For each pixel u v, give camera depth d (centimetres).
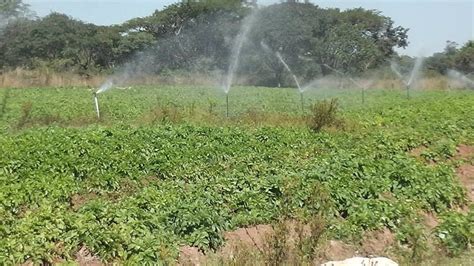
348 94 4525
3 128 2220
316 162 1516
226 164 1520
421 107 3048
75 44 6128
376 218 1149
